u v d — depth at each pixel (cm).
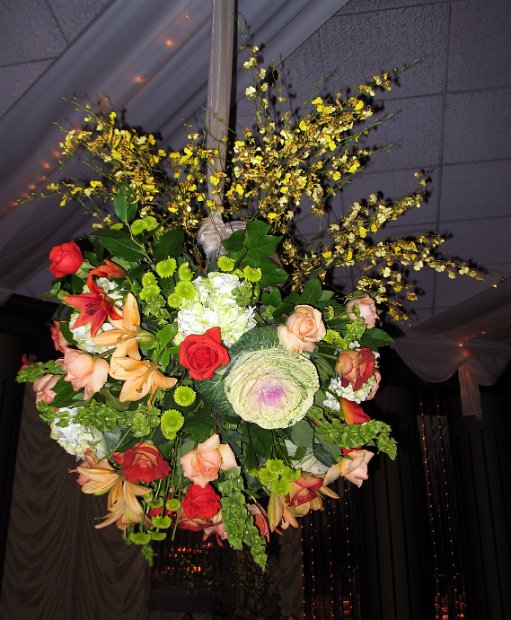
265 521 125
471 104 346
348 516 714
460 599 709
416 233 444
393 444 118
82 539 594
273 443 117
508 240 455
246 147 175
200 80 285
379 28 302
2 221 349
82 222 370
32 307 483
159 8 249
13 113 281
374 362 127
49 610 563
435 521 736
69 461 597
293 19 278
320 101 176
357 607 682
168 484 121
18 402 502
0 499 469
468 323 562
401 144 369
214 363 107
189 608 634
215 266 128
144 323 121
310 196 186
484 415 698
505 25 304
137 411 112
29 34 261
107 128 182
